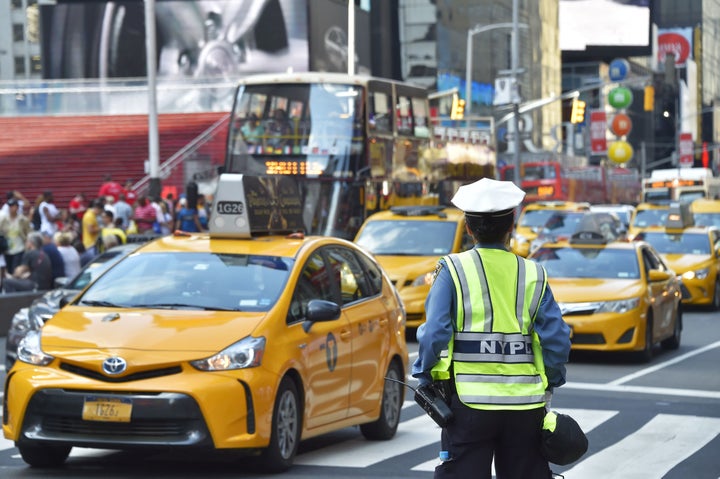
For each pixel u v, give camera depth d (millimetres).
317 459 26094
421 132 83062
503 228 15406
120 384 22922
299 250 26859
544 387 15203
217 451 22984
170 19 171250
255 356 23453
